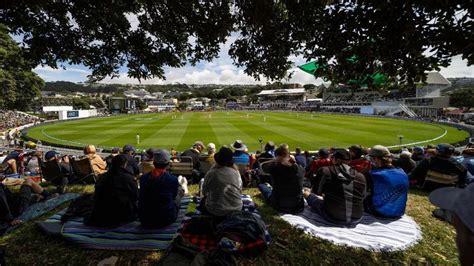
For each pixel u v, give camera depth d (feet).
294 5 10.96
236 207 12.80
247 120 141.28
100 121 155.63
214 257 9.48
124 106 304.91
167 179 12.86
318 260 10.91
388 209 14.29
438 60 8.18
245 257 10.69
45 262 10.66
